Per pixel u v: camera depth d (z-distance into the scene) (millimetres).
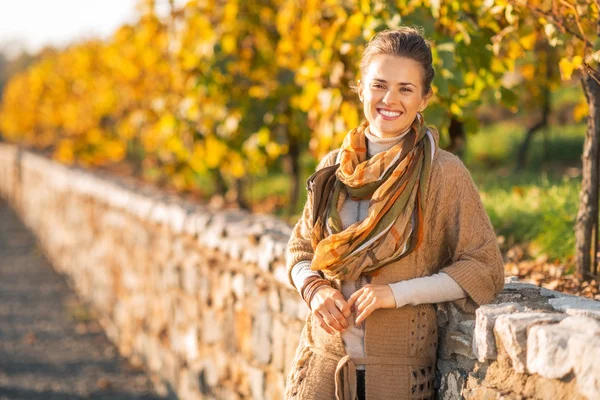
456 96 5953
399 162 3297
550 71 8008
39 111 28297
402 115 3299
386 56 3291
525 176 10367
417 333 3439
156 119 12719
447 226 3424
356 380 3385
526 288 3867
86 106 20578
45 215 19656
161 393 9094
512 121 16688
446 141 6082
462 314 3580
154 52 11797
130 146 22719
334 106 6562
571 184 7324
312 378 3463
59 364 10305
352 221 3414
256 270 6238
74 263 15156
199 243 7734
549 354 2977
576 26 4801
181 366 8375
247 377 6465
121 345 10992
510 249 6332
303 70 6879
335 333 3418
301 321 5332
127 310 10703
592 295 4734
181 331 8367
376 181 3289
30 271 17297
